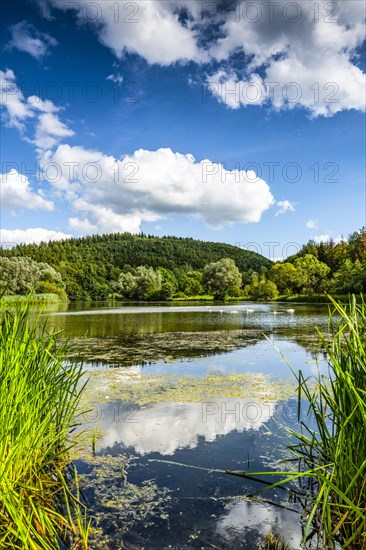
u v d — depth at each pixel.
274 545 1.85
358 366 1.98
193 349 7.92
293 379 5.19
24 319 2.53
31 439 2.23
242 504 2.24
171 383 4.99
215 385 4.89
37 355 2.58
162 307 30.78
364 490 1.79
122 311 23.95
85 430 3.37
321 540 1.89
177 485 2.45
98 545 1.86
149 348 8.05
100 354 7.31
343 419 1.88
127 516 2.12
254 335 10.38
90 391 4.61
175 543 1.88
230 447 3.01
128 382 5.06
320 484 2.21
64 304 38.22
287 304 35.12
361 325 2.08
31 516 1.85
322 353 7.32
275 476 2.57
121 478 2.54
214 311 23.88
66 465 2.72
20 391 2.11
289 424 3.48
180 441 3.13
